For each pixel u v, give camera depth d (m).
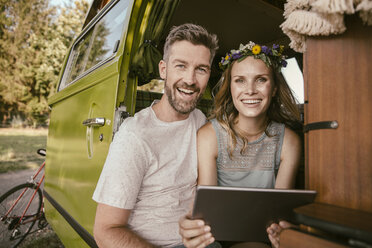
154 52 1.59
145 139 1.18
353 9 0.57
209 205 0.75
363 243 0.51
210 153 1.35
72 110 2.17
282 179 1.39
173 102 1.26
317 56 0.70
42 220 3.32
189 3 2.25
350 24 0.63
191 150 1.32
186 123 1.33
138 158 1.15
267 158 1.40
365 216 0.57
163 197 1.21
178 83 1.25
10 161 8.05
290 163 1.40
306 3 0.67
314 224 0.58
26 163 7.93
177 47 1.24
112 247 1.08
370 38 0.60
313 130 0.71
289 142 1.41
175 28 1.29
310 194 0.68
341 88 0.65
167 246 1.21
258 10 2.23
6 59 12.79
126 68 1.50
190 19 2.49
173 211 1.22
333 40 0.67
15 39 12.75
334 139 0.66
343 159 0.64
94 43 2.29
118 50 1.57
